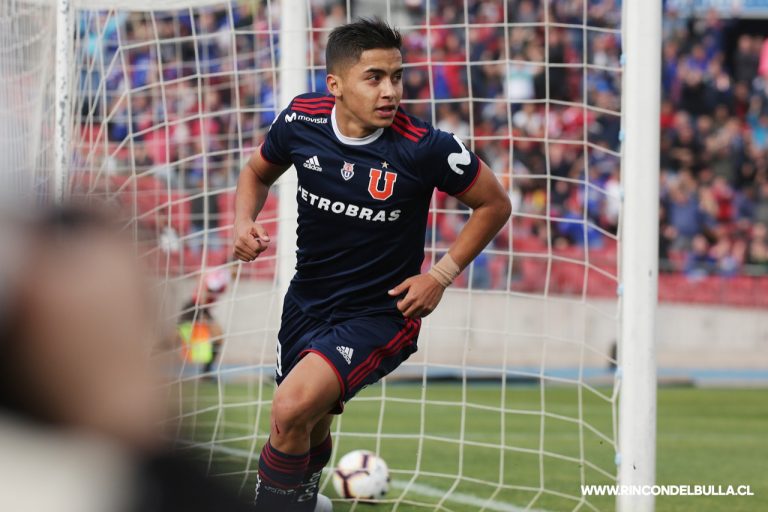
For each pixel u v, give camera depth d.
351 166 14.02
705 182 61.56
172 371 3.56
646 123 16.36
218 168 42.31
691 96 64.06
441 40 58.44
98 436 3.23
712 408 36.25
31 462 3.15
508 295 19.12
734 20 66.12
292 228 21.69
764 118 63.78
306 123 14.29
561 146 56.84
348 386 13.76
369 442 26.70
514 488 19.66
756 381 46.41
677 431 30.72
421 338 49.69
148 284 3.40
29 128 20.69
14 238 3.22
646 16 16.34
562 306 51.91
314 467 15.19
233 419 25.77
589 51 58.62
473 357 50.00
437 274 13.98
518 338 51.31
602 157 56.75
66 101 19.86
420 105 58.09
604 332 51.88
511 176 18.95
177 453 3.42
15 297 3.16
